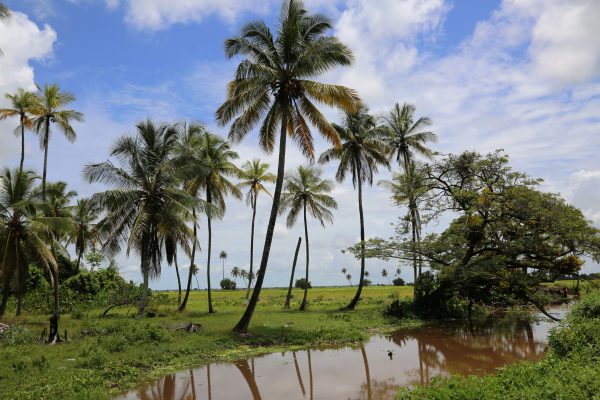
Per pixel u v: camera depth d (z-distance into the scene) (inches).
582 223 925.8
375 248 1149.1
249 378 521.7
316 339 766.5
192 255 1305.4
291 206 1493.6
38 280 1382.9
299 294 2345.0
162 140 1013.2
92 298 1397.6
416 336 847.1
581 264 1021.2
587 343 415.2
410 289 2674.7
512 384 328.5
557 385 285.1
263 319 1039.0
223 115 851.4
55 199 1369.3
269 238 823.7
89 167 924.0
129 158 968.9
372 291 2500.0
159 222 975.0
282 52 818.8
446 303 1190.3
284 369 568.1
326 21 818.8
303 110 847.7
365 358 636.1
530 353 636.1
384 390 466.9
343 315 1123.3
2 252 942.4
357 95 808.3
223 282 3543.3
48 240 1010.7
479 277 1080.2
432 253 1109.1
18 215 958.4
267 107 856.3
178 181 978.1
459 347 708.0
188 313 1221.7
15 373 486.3
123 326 800.3
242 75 784.9
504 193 1000.2
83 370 494.6
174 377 524.4
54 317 708.0
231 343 710.5
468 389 332.5
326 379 517.3
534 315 1152.2
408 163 1414.9
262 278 818.2
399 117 1418.6
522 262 1064.2
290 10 804.0
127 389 472.1
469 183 1104.8
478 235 1071.0
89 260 1577.3
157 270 1011.9
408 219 1236.5
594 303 581.6
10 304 1243.2
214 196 1306.6
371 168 1350.9
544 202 960.9
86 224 1612.9
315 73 808.9
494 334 837.2
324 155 1363.2
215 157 1254.3
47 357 575.2
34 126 1116.5
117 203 936.9
